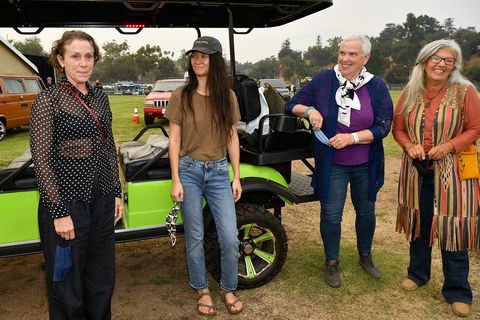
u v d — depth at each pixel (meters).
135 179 2.98
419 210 3.05
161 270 3.67
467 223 2.84
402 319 2.95
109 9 3.49
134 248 4.11
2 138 10.81
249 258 3.26
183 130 2.74
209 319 2.94
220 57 2.66
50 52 2.17
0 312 3.05
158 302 3.16
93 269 2.42
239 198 2.96
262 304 3.12
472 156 2.83
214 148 2.75
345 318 2.96
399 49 103.44
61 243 2.18
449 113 2.77
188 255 2.89
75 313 2.29
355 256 3.88
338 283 3.34
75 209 2.16
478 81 73.69
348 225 4.67
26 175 2.77
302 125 3.65
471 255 3.86
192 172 2.74
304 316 2.98
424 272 3.28
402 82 91.94
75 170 2.14
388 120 3.03
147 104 13.12
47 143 2.03
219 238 2.83
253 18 3.88
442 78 2.76
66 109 2.07
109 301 2.50
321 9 3.45
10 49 14.88
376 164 3.17
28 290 3.35
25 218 2.73
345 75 3.00
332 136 3.06
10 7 3.29
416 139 2.90
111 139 2.35
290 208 5.29
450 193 2.83
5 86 11.04
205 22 3.84
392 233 4.42
